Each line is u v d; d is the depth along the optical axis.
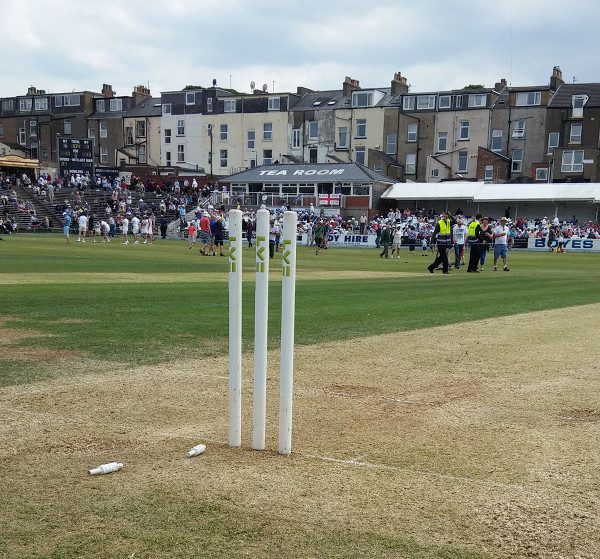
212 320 10.84
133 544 3.55
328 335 9.86
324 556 3.44
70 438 5.22
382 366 7.94
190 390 6.67
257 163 76.81
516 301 14.45
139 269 22.22
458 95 67.31
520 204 59.97
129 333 9.60
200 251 33.75
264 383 4.92
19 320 10.66
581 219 57.97
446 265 24.22
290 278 4.68
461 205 62.38
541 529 3.79
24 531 3.69
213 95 78.00
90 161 68.69
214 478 4.42
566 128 63.31
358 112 71.56
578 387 7.05
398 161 70.19
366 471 4.61
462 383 7.20
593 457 4.96
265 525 3.77
